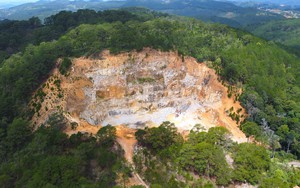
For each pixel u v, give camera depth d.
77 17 180.75
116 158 86.12
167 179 80.38
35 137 91.88
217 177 82.38
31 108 107.88
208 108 123.38
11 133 96.56
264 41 177.50
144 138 96.19
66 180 74.06
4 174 81.88
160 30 148.25
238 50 147.00
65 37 135.88
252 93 120.94
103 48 127.31
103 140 92.81
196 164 82.94
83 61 121.88
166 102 128.88
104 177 79.69
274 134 113.31
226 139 94.56
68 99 111.25
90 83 120.69
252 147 90.50
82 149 85.00
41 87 112.88
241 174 82.62
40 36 159.00
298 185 86.44
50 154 86.31
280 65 151.62
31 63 117.62
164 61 132.38
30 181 74.31
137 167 86.38
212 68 133.12
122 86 125.12
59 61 120.19
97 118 115.75
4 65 128.12
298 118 121.19
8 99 108.50
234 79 128.62
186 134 108.19
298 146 112.69
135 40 131.75
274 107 126.50
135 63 128.50
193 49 140.38
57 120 100.94
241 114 118.50
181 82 133.38
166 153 88.25
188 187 78.31
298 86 144.00
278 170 87.81
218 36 162.38
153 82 129.75
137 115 123.06
